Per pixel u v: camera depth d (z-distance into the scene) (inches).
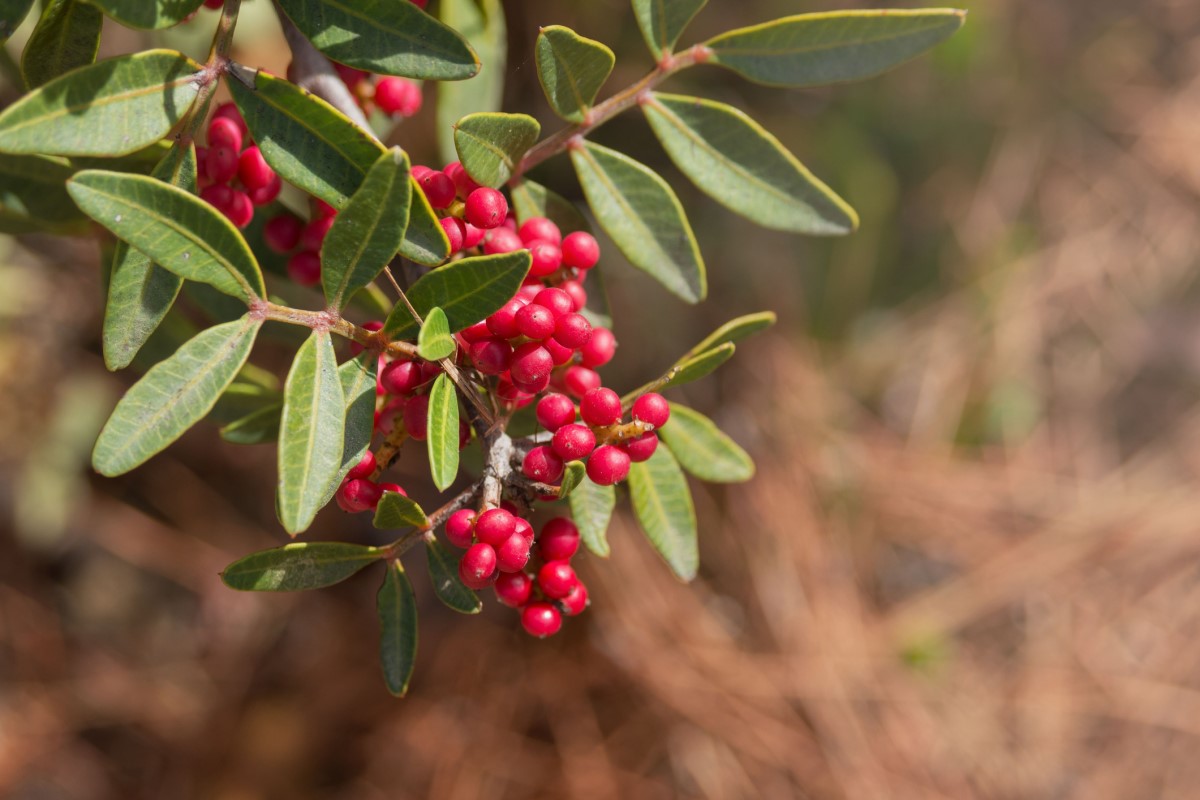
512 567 8.9
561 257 9.9
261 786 21.5
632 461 9.4
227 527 22.7
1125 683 24.0
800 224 10.3
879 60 10.1
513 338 9.1
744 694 22.2
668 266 10.3
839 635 23.1
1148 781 23.6
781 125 22.9
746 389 23.3
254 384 11.2
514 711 21.7
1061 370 26.5
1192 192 27.8
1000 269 25.9
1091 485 25.6
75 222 10.6
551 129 20.5
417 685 21.8
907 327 25.2
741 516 23.3
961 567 24.6
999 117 25.9
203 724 22.2
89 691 22.4
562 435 9.0
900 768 22.3
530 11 19.8
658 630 22.0
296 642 22.6
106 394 21.1
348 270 8.9
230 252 8.8
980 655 24.1
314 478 8.7
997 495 25.1
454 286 8.9
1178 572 25.1
